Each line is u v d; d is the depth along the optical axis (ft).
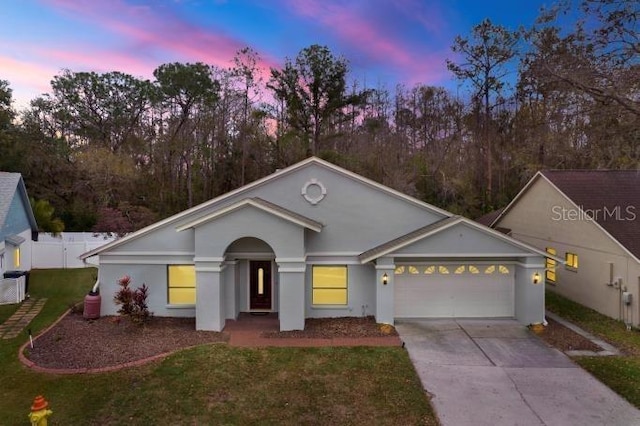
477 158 129.59
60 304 61.46
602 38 35.53
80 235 103.76
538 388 35.27
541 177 70.74
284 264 49.26
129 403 32.83
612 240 54.34
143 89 164.35
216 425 29.84
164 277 54.29
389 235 55.31
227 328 50.16
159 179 134.31
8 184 75.20
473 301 54.44
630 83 34.30
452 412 31.53
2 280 61.98
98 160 123.34
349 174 54.44
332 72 124.16
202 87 136.26
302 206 54.95
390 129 156.66
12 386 35.99
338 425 29.89
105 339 46.37
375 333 48.49
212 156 131.64
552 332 49.26
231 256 53.42
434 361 40.81
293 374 37.86
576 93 38.09
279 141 129.90
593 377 37.29
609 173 67.46
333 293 55.06
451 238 51.39
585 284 60.29
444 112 154.61
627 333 49.03
